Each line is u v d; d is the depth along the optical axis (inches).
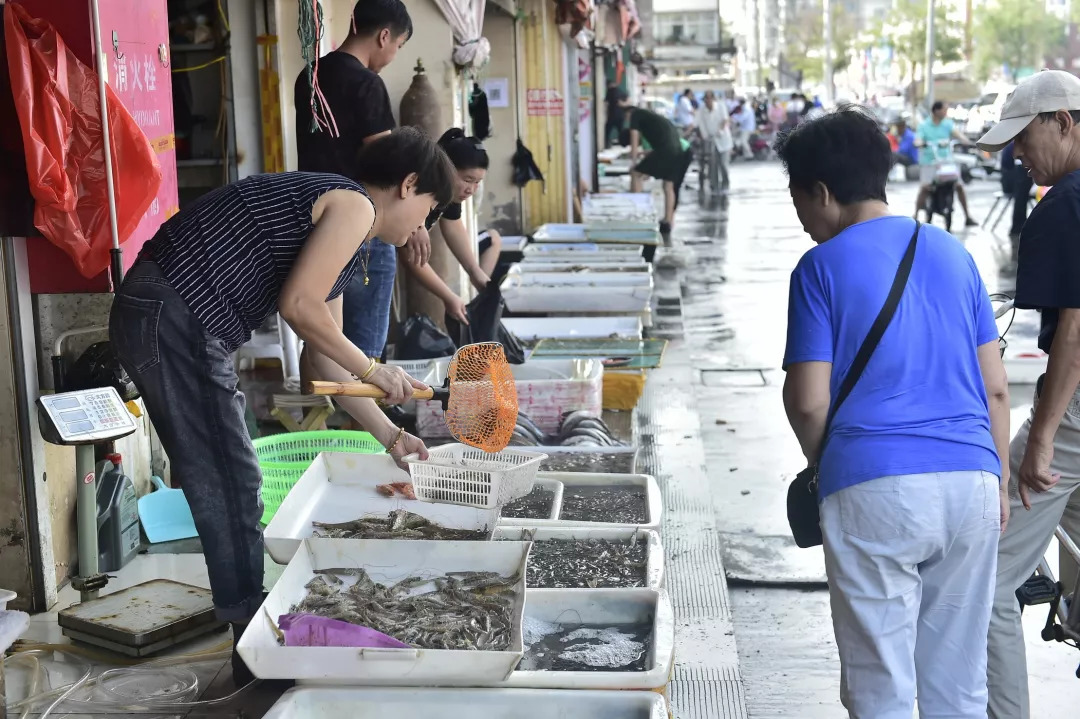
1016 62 2561.5
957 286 106.1
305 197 122.5
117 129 152.7
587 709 108.9
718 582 180.5
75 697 131.5
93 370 155.5
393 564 135.9
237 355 302.0
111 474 170.9
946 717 108.9
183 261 120.1
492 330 254.1
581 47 615.2
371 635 114.7
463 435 145.2
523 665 118.2
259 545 131.3
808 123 109.5
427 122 295.9
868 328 103.5
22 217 149.3
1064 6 2559.1
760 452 259.1
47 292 155.2
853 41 3398.1
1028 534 130.9
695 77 1873.8
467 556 135.4
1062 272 120.1
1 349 151.1
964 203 669.3
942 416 103.7
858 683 106.3
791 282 108.0
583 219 478.0
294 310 119.5
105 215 151.9
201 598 152.2
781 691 152.6
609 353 263.7
